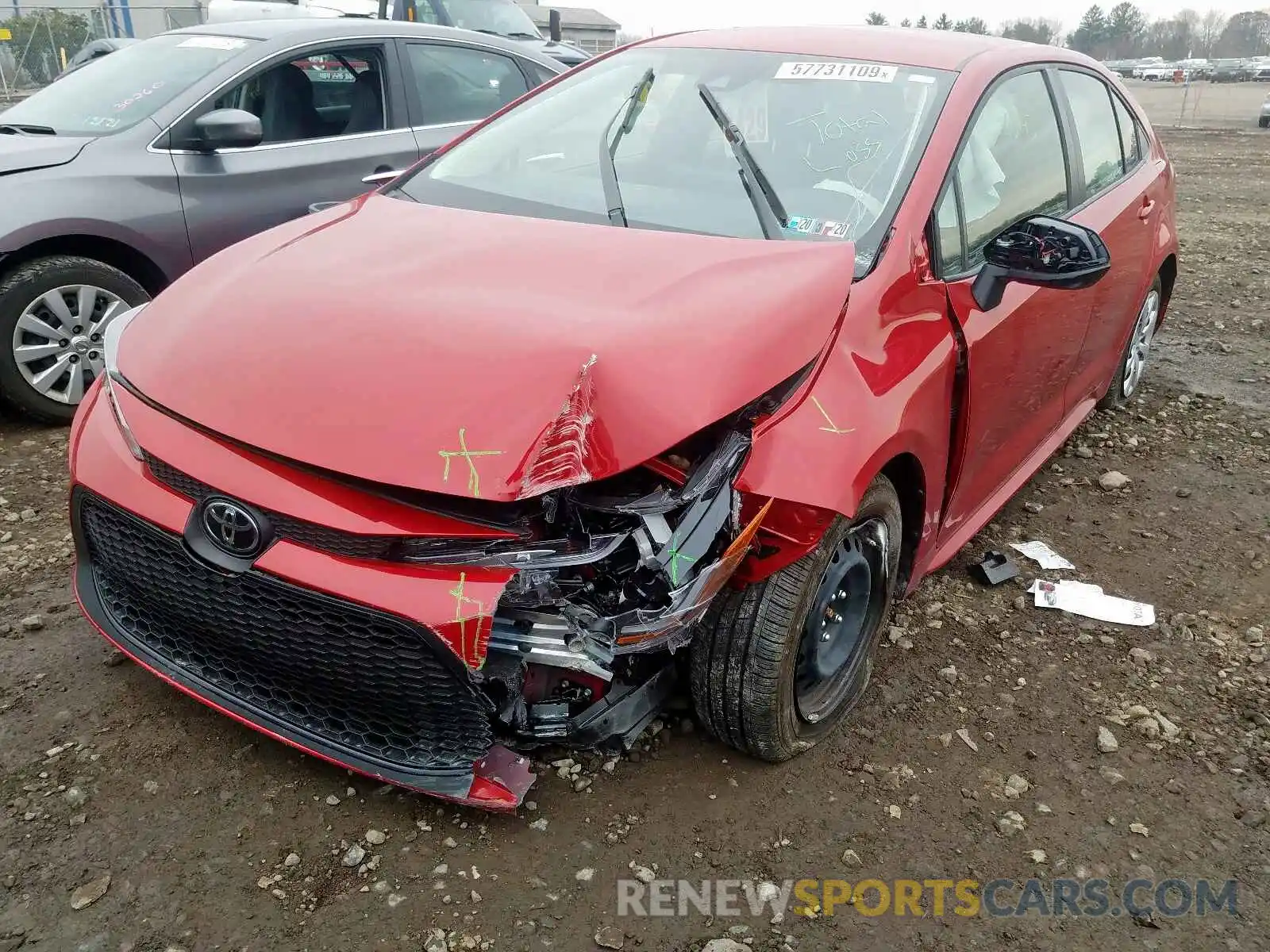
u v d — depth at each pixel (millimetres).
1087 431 5277
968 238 3072
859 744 2824
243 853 2312
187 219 4855
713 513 2127
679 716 2814
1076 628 3484
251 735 2660
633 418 2078
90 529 2545
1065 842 2545
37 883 2203
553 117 3479
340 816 2426
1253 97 39438
